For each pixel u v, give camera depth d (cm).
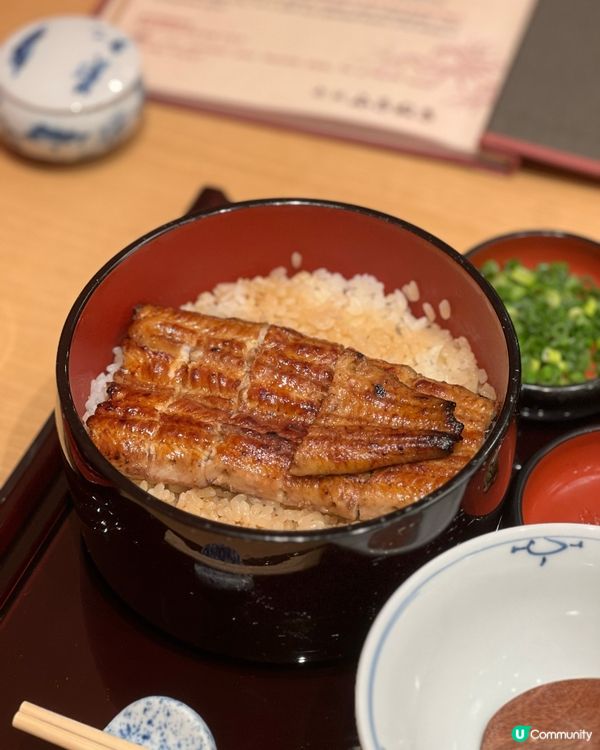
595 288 50
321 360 40
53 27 57
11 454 46
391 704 33
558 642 36
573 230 56
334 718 38
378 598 36
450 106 59
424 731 35
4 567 41
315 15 64
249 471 38
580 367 47
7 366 50
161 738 37
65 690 38
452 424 38
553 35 61
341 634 38
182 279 45
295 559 34
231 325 42
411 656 34
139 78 57
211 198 54
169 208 57
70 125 55
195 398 40
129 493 34
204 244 44
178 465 38
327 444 37
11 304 52
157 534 35
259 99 60
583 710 36
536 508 42
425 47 62
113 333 43
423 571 34
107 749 35
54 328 52
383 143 59
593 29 62
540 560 35
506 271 50
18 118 55
